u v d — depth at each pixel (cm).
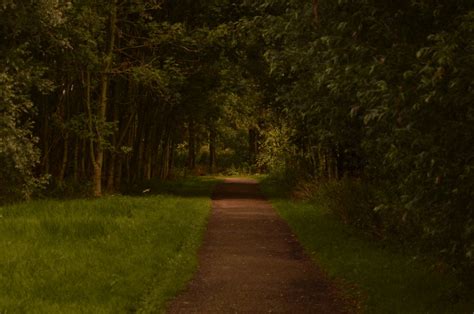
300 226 1523
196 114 3331
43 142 2255
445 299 755
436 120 532
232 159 6850
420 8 555
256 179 4759
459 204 564
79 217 1348
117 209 1546
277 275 979
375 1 574
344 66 609
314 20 679
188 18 2703
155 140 3503
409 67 551
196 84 2866
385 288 838
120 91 2661
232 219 1770
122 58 2648
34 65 1817
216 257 1137
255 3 899
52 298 753
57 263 933
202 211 1891
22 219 1282
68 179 2338
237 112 4778
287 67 912
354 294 838
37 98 2217
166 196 2355
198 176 5038
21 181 1772
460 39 470
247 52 2509
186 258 1081
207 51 2623
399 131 535
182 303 793
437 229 604
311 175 2459
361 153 1133
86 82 2238
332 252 1141
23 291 771
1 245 1030
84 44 2064
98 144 2200
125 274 899
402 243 1122
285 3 839
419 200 585
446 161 532
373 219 1281
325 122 1046
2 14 1559
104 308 715
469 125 523
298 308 772
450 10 546
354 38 595
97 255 1008
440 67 459
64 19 1636
